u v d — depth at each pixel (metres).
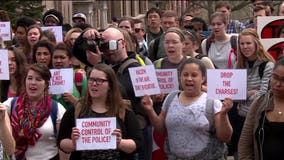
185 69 6.66
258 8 12.34
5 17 11.69
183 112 6.63
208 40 10.23
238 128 8.41
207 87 6.88
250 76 8.27
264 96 6.09
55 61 8.35
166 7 41.53
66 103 7.93
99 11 33.97
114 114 6.30
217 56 10.05
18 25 10.94
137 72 7.43
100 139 6.17
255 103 6.12
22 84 7.82
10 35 10.84
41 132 6.88
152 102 7.37
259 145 6.02
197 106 6.62
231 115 8.39
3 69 7.69
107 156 6.21
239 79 6.84
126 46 7.71
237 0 37.78
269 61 8.23
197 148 6.59
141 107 7.50
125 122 6.33
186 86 6.66
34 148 6.91
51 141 6.95
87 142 6.17
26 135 6.86
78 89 8.05
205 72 6.76
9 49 7.86
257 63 8.24
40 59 8.53
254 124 6.07
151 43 10.08
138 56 8.22
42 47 8.54
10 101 7.05
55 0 26.80
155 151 8.14
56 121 6.92
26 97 6.98
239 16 39.59
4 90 7.93
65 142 6.30
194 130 6.59
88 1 28.98
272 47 9.40
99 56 7.69
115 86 6.32
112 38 7.54
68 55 8.38
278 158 5.93
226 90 6.86
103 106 6.33
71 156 6.39
